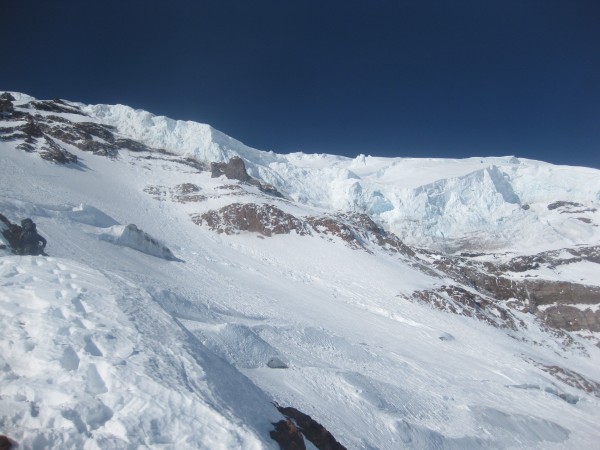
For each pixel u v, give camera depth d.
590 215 128.88
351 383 24.28
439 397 30.09
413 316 55.66
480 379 39.50
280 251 70.31
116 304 13.60
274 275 60.75
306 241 74.12
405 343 44.66
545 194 143.38
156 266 44.47
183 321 23.03
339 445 14.34
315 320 42.28
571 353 64.19
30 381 9.34
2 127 83.19
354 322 47.53
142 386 9.86
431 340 48.75
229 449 9.17
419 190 131.25
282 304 45.50
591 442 31.48
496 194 133.75
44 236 37.28
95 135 109.81
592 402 43.91
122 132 124.56
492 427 28.31
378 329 47.38
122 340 11.60
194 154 121.75
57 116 112.25
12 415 8.48
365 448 17.78
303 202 128.50
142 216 70.06
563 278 86.38
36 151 79.88
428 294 62.41
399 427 21.80
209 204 83.50
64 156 83.62
